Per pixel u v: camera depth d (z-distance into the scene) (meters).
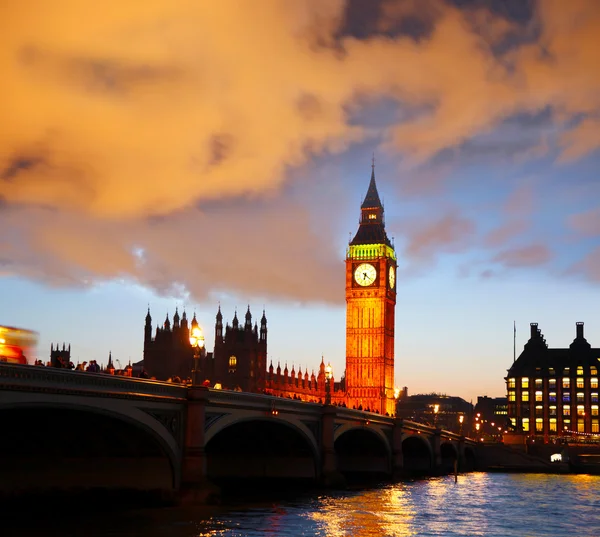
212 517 64.50
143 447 67.50
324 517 71.06
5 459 63.00
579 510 85.75
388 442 132.25
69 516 62.12
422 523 71.00
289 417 90.25
